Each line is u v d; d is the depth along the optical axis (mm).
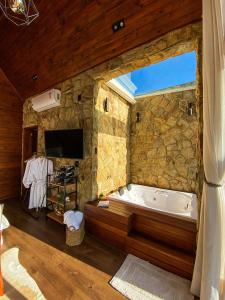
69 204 3084
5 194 4332
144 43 2170
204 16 1414
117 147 3752
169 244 2061
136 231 2332
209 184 1460
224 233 1413
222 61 1319
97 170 2936
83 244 2377
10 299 1546
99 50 2496
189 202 3182
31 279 1763
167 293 1620
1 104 4254
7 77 4293
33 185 3598
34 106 3775
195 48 1890
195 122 3490
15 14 2648
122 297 1582
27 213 3422
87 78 2904
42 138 3889
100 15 2141
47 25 2613
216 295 1378
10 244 2357
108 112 3373
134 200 3793
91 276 1813
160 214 2266
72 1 2166
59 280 1756
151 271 1884
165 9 1817
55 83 3506
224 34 1285
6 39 3324
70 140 2990
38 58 3250
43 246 2324
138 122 4297
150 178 4098
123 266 1959
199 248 1562
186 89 3564
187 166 3578
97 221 2535
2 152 4285
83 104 2963
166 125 3865
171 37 1959
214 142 1400
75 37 2535
